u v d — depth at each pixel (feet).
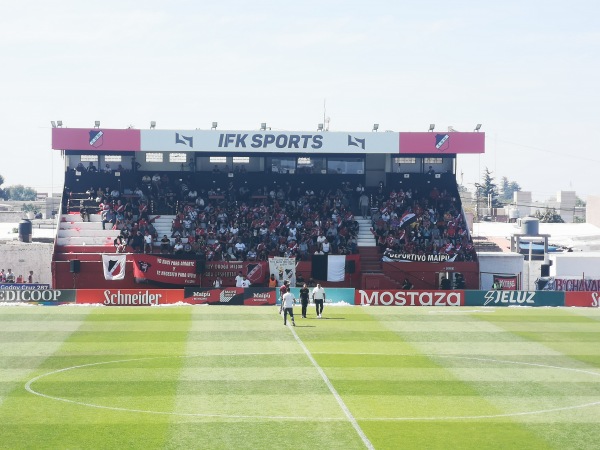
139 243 283.18
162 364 147.23
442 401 121.70
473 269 283.59
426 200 308.81
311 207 303.89
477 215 522.06
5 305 228.22
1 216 506.89
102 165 316.81
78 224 291.58
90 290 231.91
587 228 416.87
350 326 194.29
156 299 231.71
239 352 159.63
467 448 99.25
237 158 321.11
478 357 157.38
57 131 302.04
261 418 111.04
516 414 114.62
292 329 189.06
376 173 322.55
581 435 104.83
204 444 99.50
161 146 304.30
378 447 99.09
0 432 104.22
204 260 271.49
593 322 205.46
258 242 286.46
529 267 301.43
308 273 277.64
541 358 156.97
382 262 283.59
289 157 321.11
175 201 306.14
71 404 118.01
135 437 102.12
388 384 132.46
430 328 192.95
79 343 168.86
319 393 125.59
